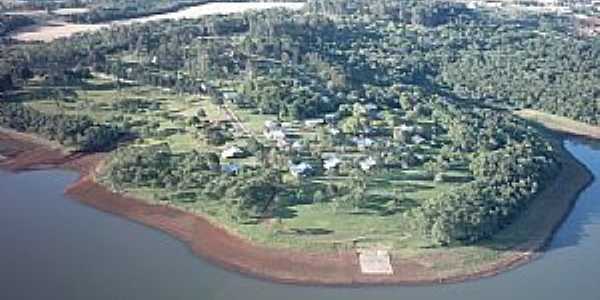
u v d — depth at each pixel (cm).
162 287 18850
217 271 19662
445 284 19488
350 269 19738
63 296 18288
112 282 18975
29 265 19675
